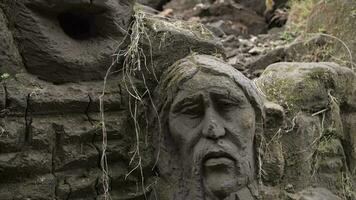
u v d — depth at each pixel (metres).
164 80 2.05
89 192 1.93
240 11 4.95
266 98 2.29
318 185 2.32
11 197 1.78
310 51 3.43
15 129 1.80
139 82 2.07
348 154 2.50
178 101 1.96
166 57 2.12
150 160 2.04
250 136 1.97
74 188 1.88
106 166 1.96
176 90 1.97
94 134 1.95
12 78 1.88
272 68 2.49
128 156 2.02
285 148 2.24
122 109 2.04
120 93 2.04
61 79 1.97
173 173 2.01
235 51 4.02
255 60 3.61
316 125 2.34
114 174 1.98
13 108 1.82
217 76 1.95
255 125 2.03
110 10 2.05
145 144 2.05
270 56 3.57
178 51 2.13
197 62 2.00
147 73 2.09
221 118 1.93
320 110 2.38
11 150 1.79
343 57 3.27
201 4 5.08
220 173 1.90
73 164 1.91
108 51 2.06
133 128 2.05
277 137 2.17
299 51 3.49
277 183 2.16
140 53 2.08
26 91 1.85
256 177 2.06
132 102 2.05
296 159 2.25
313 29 3.63
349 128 2.50
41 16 1.95
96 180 1.94
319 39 3.40
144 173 2.04
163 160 2.02
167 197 1.99
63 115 1.92
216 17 4.93
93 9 2.02
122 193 2.00
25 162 1.80
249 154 1.97
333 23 3.48
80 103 1.94
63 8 1.97
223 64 2.03
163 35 2.12
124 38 2.11
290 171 2.23
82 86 1.99
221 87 1.93
